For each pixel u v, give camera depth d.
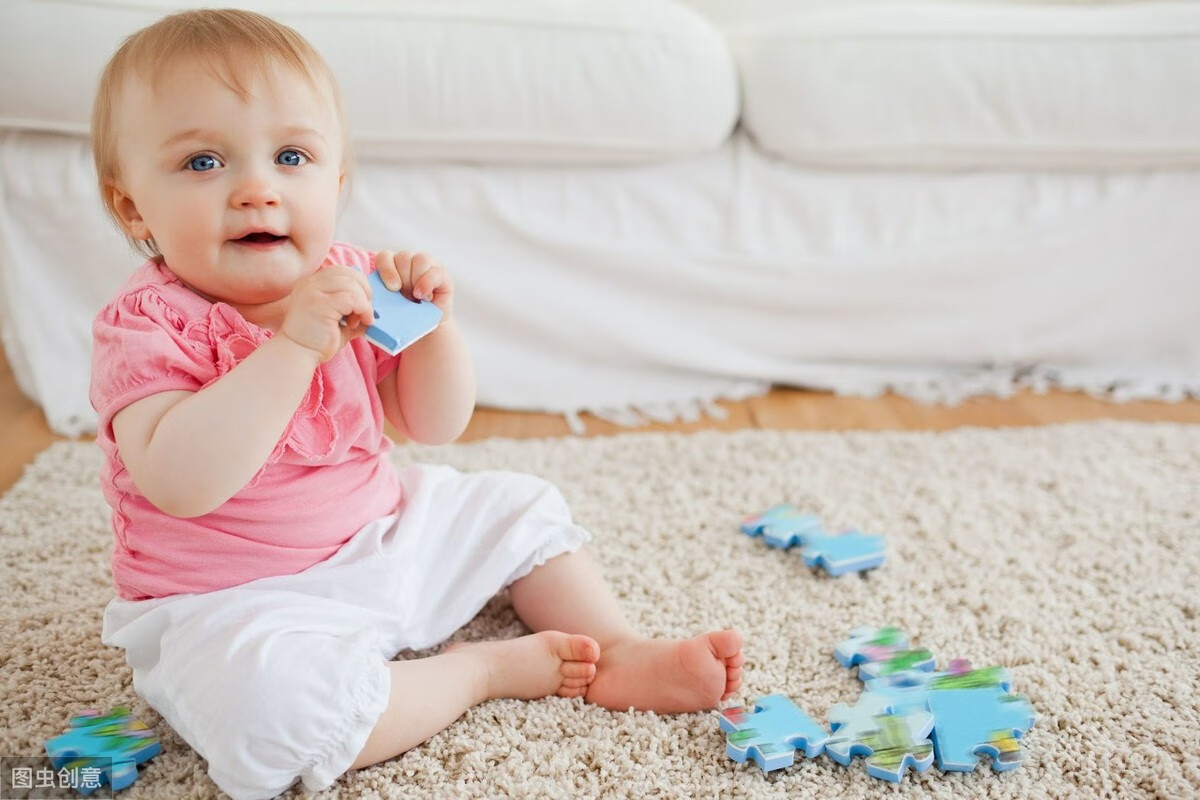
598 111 1.61
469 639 1.09
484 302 1.69
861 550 1.24
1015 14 1.71
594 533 1.30
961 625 1.13
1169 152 1.70
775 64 1.67
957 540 1.30
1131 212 1.74
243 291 0.91
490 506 1.09
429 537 1.05
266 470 0.93
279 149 0.89
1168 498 1.41
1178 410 1.73
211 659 0.84
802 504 1.40
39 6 1.49
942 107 1.66
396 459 1.49
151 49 0.88
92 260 1.61
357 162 1.64
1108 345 1.82
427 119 1.58
